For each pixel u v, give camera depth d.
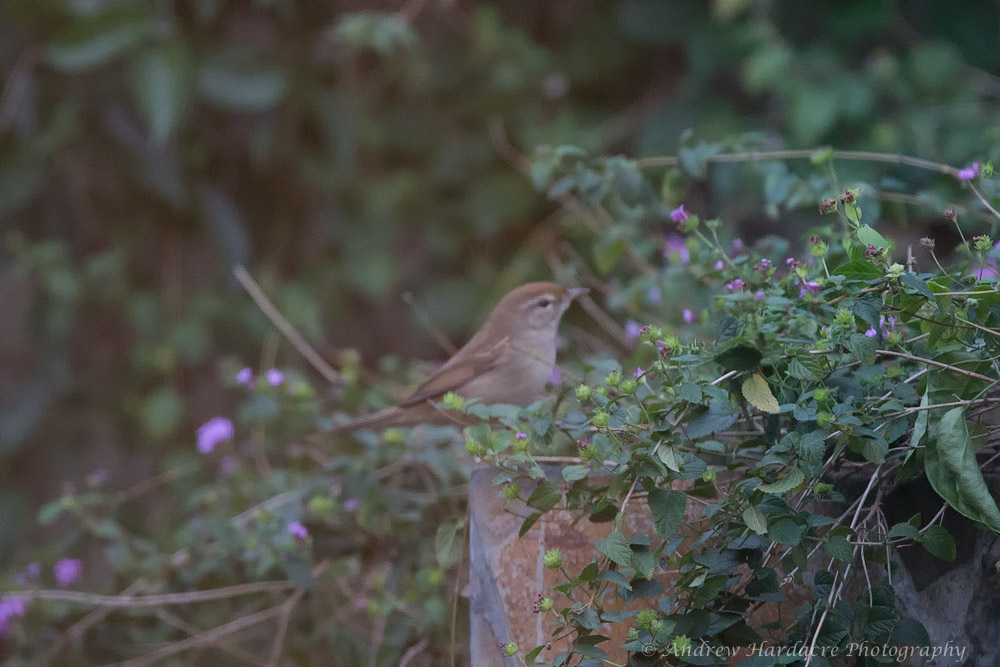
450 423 7.88
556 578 5.48
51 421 12.28
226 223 12.09
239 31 12.16
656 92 13.27
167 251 12.46
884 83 11.34
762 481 4.79
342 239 12.87
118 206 12.31
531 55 13.22
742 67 12.39
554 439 5.29
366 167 13.19
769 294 5.64
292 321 12.32
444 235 13.10
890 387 5.11
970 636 5.29
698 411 5.07
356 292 13.02
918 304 4.89
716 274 7.07
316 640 8.02
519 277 12.49
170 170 11.76
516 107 13.21
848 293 4.96
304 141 12.86
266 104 11.65
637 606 5.36
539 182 7.66
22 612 8.10
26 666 8.09
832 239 6.68
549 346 8.14
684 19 12.59
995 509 4.70
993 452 5.40
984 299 5.03
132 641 8.26
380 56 13.04
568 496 5.09
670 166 11.70
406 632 7.39
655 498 4.79
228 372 9.02
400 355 12.95
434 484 7.77
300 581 7.38
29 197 11.86
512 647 4.98
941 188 8.91
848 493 5.61
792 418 5.14
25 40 11.48
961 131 10.70
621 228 8.64
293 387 8.22
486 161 13.12
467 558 7.07
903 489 5.53
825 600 4.89
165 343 12.15
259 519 7.47
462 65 13.22
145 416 12.02
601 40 13.25
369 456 7.50
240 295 12.35
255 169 12.68
